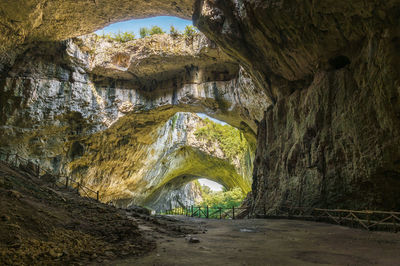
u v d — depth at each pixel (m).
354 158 12.20
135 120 33.56
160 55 27.81
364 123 11.66
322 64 14.84
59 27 22.75
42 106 25.58
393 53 9.93
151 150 40.19
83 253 5.39
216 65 29.19
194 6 19.14
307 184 15.68
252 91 25.12
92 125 29.92
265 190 21.53
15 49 23.53
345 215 12.65
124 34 29.19
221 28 17.59
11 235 5.10
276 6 13.62
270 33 15.53
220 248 6.94
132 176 39.44
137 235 7.61
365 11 10.84
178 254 6.04
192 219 17.83
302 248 7.01
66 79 27.16
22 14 19.30
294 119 17.78
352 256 6.05
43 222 6.19
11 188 7.70
